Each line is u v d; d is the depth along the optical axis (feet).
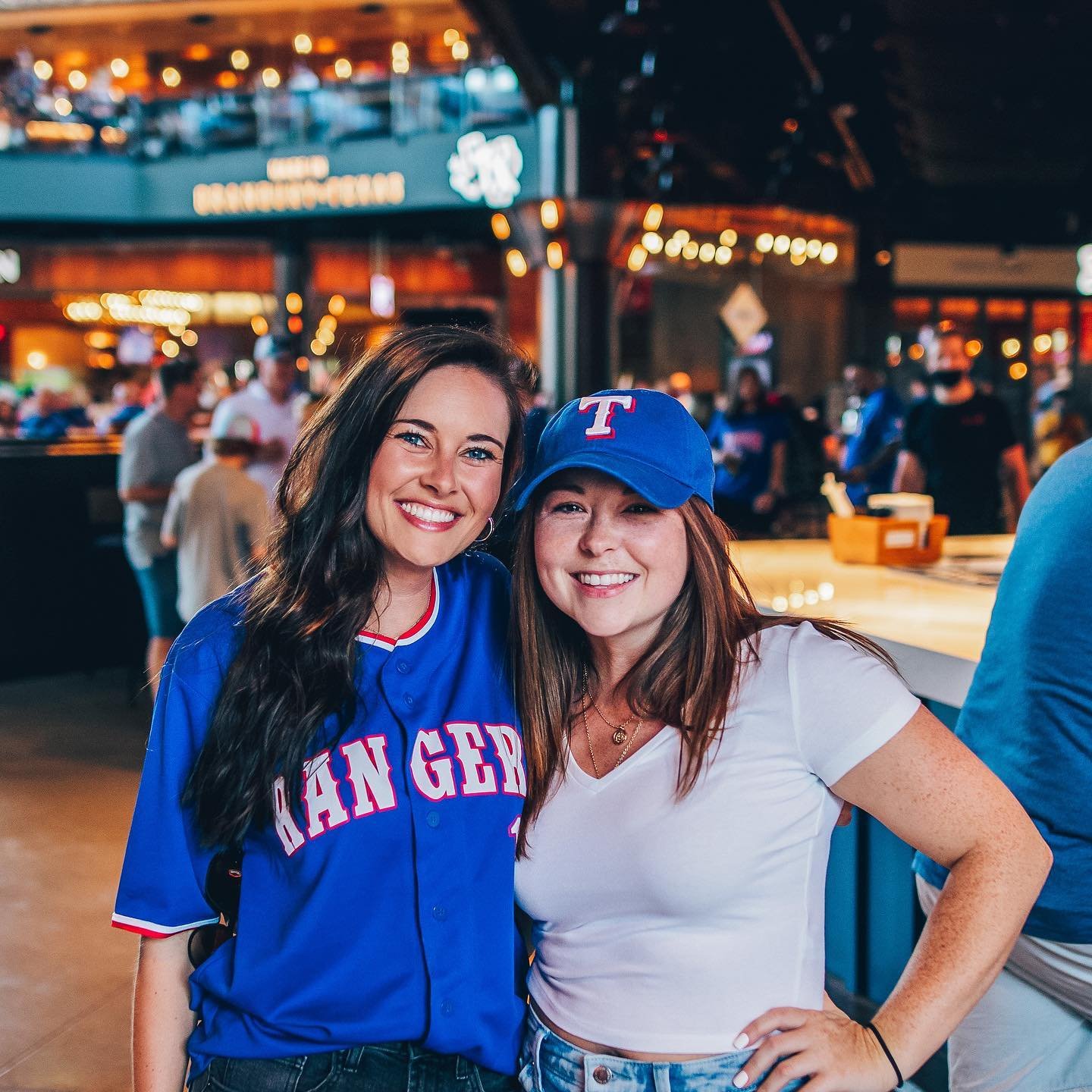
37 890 12.37
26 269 51.47
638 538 4.22
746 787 4.05
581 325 33.19
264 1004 4.26
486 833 4.41
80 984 10.34
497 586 4.95
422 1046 4.32
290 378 19.12
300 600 4.32
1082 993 5.40
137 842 4.44
